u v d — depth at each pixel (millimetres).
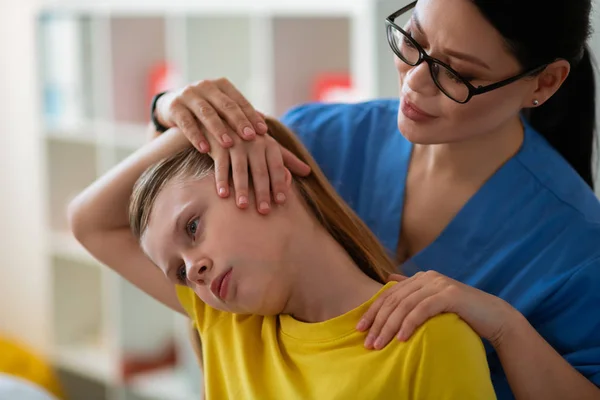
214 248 1210
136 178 1435
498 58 1131
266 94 2814
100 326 3701
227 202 1231
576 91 1360
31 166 3631
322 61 2912
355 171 1464
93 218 1456
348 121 1490
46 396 2430
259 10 2748
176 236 1242
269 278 1225
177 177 1273
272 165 1266
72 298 3633
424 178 1387
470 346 1119
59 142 3529
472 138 1294
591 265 1235
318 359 1191
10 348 3393
